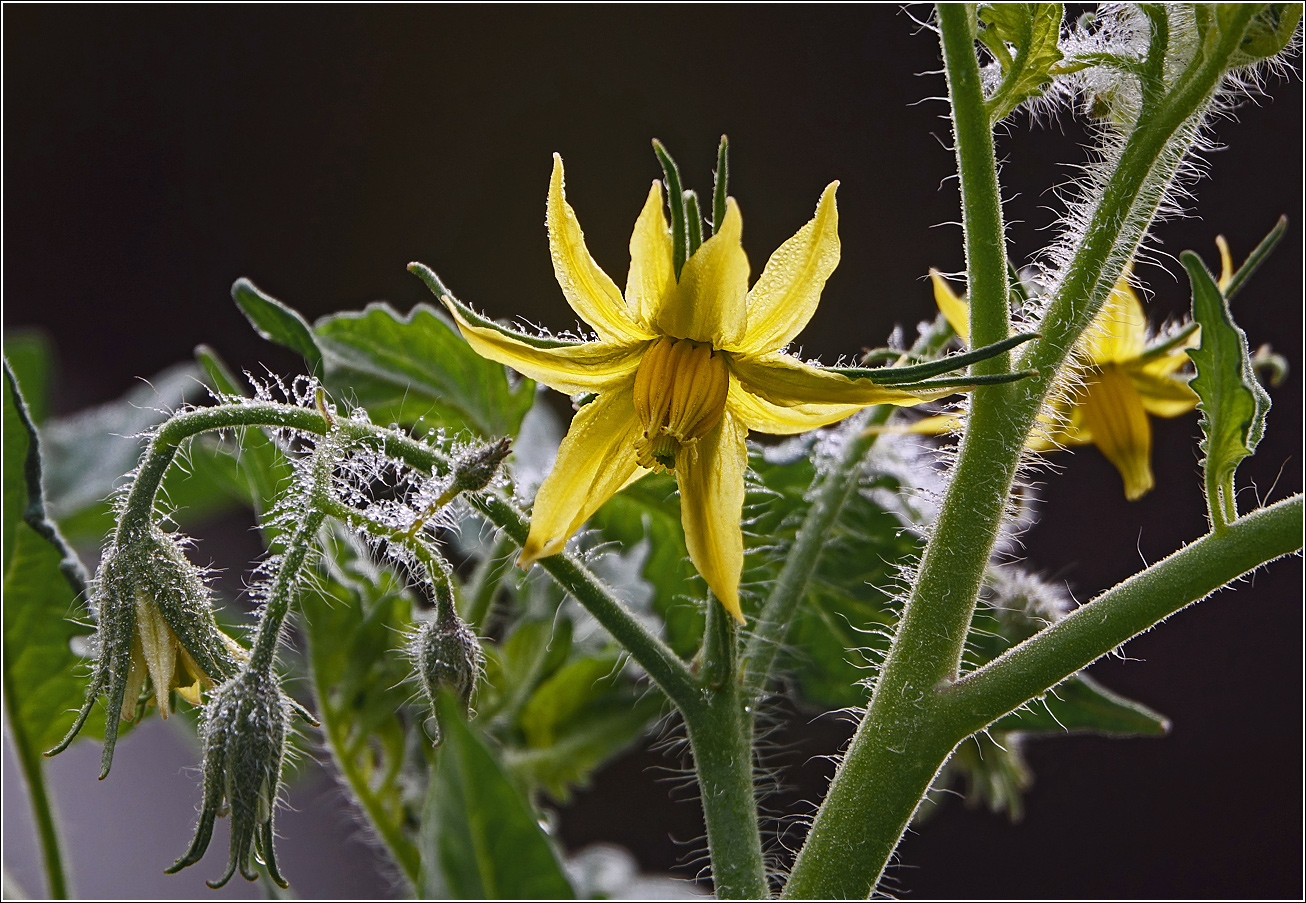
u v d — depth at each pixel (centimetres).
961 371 28
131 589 27
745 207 54
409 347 32
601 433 27
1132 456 31
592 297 27
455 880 26
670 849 44
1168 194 29
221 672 27
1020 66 27
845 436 31
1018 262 49
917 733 27
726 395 27
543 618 32
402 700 31
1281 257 54
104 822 42
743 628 30
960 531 27
